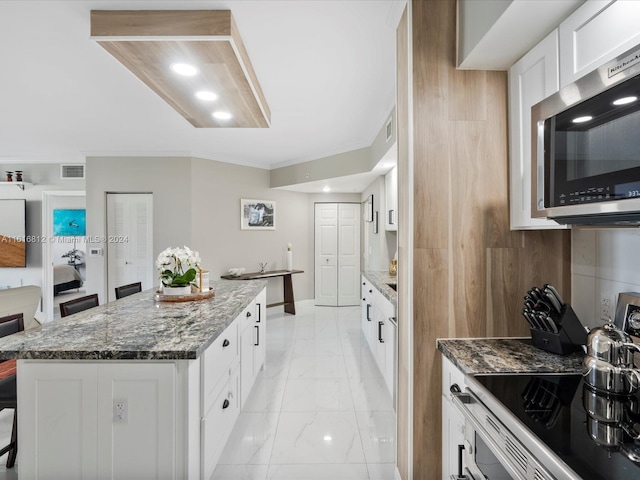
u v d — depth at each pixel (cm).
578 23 103
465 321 149
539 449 75
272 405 254
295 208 588
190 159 456
